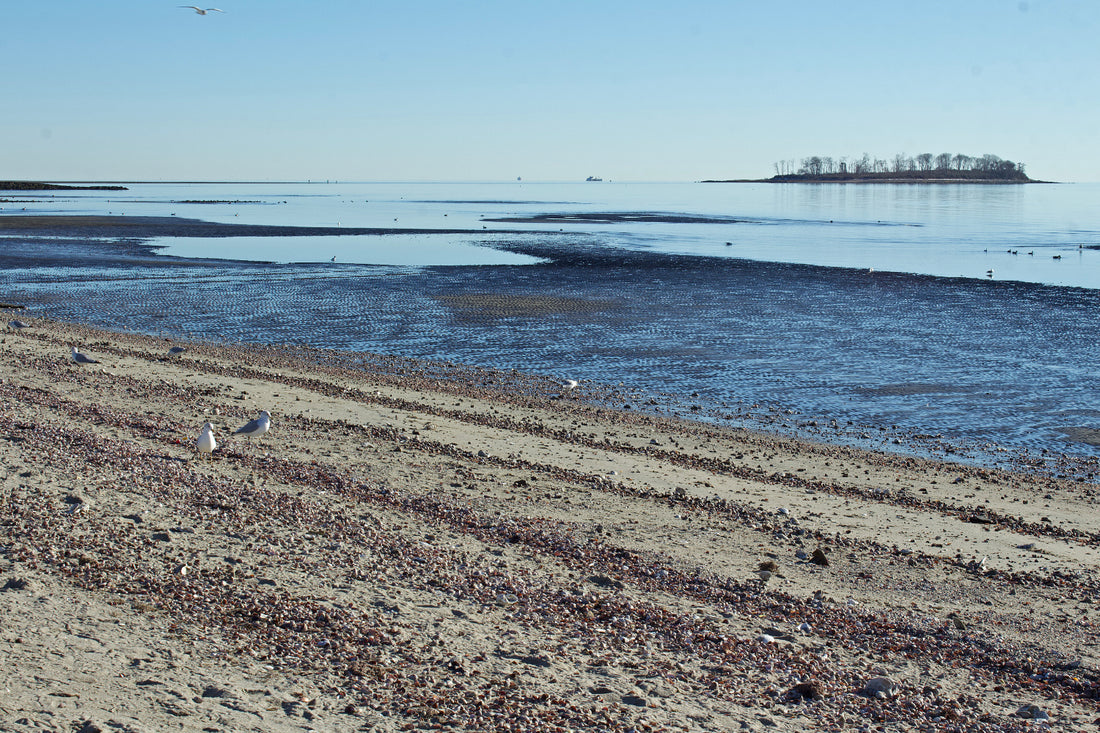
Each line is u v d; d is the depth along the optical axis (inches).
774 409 1201.4
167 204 7839.6
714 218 5954.7
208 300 2133.4
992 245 3747.5
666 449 969.5
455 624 452.4
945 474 919.7
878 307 2062.0
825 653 461.7
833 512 756.6
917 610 539.2
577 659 422.3
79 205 7150.6
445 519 651.5
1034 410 1199.6
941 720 390.6
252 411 1005.2
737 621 497.0
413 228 4783.5
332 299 2154.3
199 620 423.2
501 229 4756.4
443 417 1056.2
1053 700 427.2
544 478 800.3
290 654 395.2
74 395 1018.7
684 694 391.9
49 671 349.7
